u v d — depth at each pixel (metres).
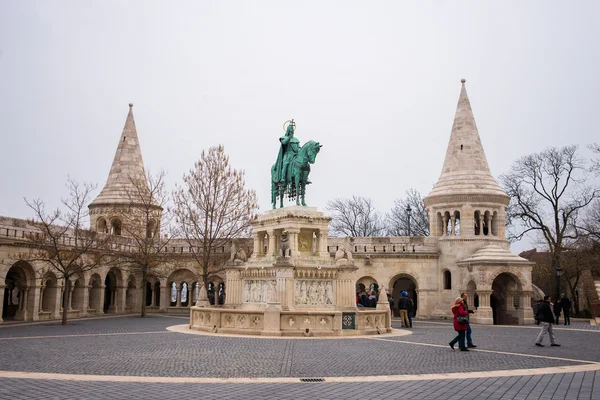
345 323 26.22
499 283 47.91
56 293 40.94
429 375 14.51
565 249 50.91
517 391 12.40
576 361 17.39
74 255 36.09
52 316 40.56
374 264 49.00
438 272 48.38
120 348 20.16
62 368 15.23
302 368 15.59
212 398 11.46
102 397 11.43
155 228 53.19
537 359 17.86
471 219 47.75
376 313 27.59
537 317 22.45
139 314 48.16
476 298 46.91
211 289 52.66
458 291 46.91
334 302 29.69
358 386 12.96
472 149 49.44
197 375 14.34
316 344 21.88
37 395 11.55
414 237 49.12
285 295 27.83
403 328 32.72
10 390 12.02
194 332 27.34
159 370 15.05
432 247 48.78
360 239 49.59
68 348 20.12
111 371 14.81
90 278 44.72
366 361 17.08
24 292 38.53
